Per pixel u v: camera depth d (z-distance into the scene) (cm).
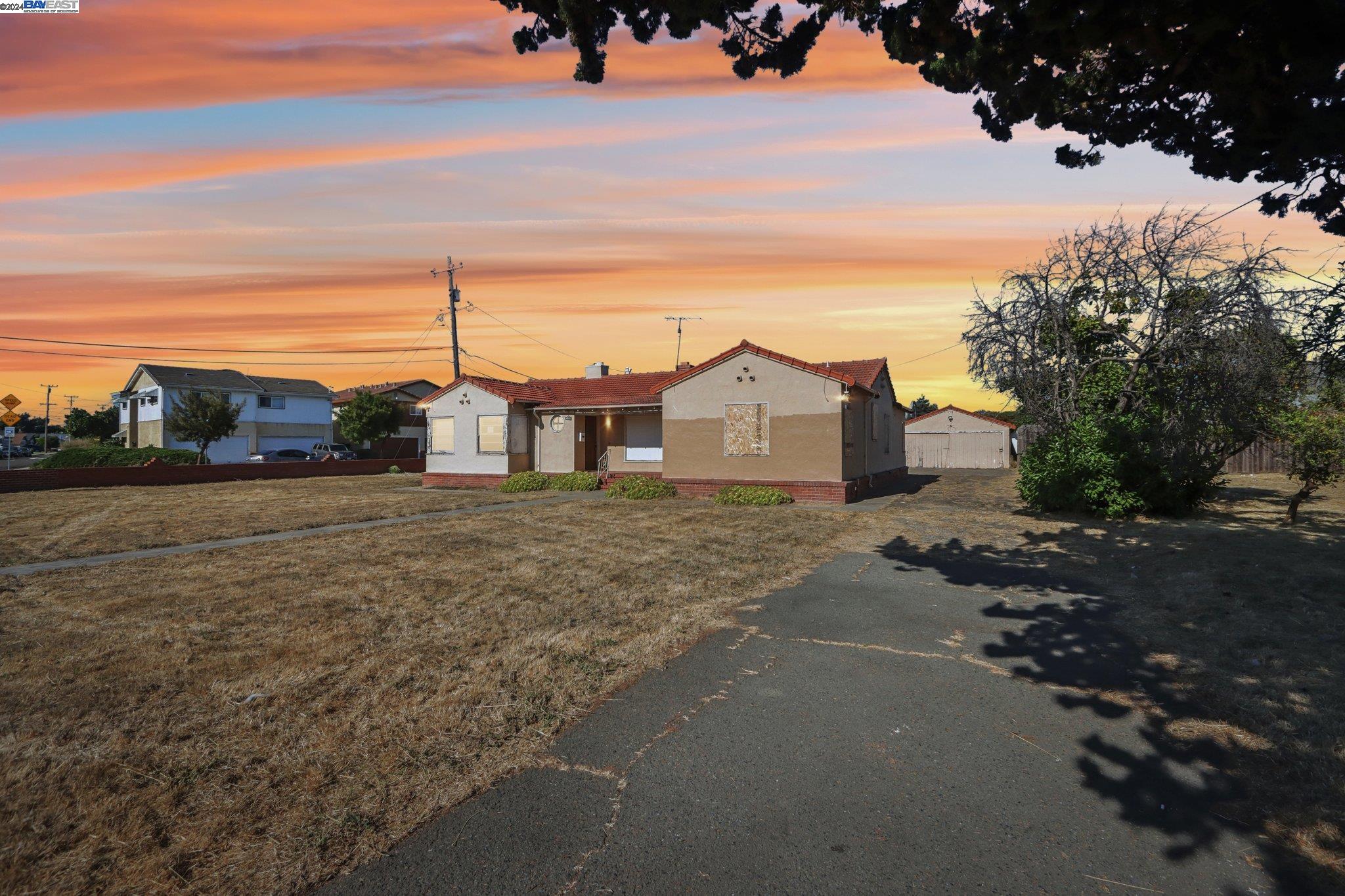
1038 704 475
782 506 1681
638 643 598
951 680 518
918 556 1025
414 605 730
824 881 285
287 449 4797
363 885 280
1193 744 412
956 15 498
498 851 304
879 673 533
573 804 342
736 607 729
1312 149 462
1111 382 1495
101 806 334
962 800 350
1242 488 1947
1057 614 702
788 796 352
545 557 1005
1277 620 651
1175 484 1380
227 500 1947
